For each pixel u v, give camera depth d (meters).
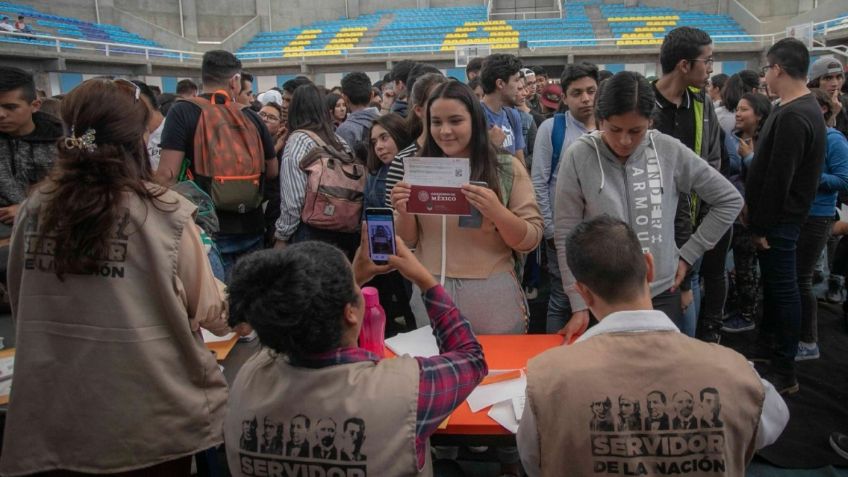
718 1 15.55
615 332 1.15
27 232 1.32
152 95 3.28
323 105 3.07
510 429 1.40
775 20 14.54
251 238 2.91
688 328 2.25
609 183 1.94
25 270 1.33
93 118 1.29
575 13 17.36
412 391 1.09
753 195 2.58
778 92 2.54
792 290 2.63
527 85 5.11
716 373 1.08
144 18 15.86
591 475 1.09
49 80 11.04
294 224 2.92
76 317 1.30
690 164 1.96
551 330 2.66
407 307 3.44
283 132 4.33
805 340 3.09
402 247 1.43
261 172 2.88
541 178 2.83
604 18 16.50
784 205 2.49
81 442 1.32
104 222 1.25
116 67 12.36
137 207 1.30
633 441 1.07
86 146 1.27
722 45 12.64
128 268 1.30
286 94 4.61
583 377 1.10
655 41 13.10
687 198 2.29
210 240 2.04
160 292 1.32
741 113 3.21
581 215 2.02
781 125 2.42
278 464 1.08
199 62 14.16
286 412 1.08
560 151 2.82
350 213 2.88
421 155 2.03
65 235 1.24
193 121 2.69
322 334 1.06
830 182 2.77
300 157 2.88
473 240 1.93
